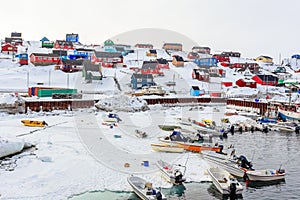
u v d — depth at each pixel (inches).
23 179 880.9
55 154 1121.4
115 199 810.8
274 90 4008.4
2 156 1053.8
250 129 1994.3
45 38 5374.0
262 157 1341.0
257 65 5738.2
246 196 917.2
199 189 917.2
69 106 2244.1
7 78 3211.1
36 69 3698.3
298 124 2096.5
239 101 2901.1
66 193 818.2
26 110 2038.6
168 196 861.2
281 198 910.4
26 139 1305.4
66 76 3538.4
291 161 1289.4
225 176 973.2
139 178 901.8
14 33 5698.8
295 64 7199.8
